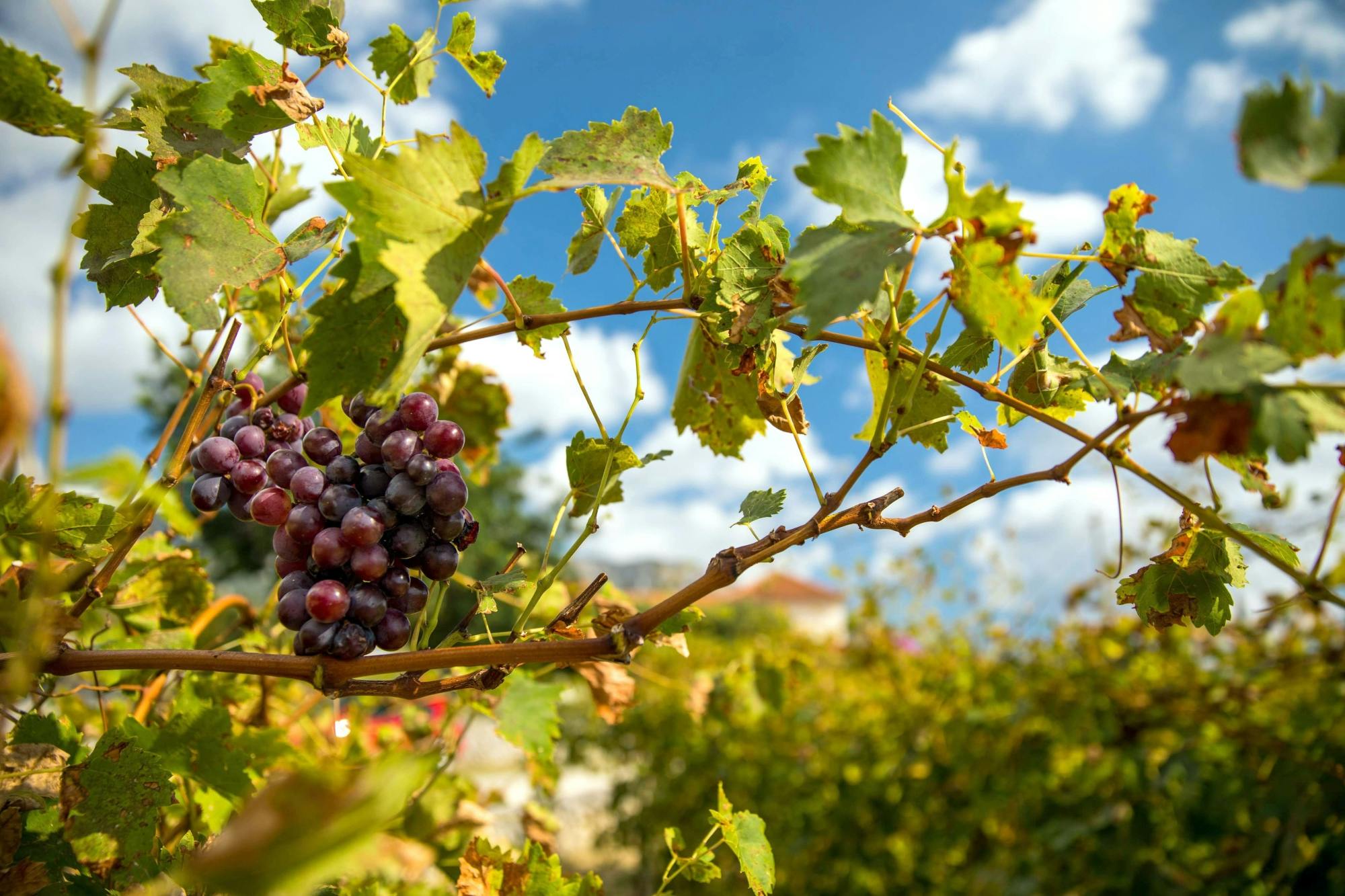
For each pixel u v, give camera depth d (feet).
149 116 1.81
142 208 1.86
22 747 1.71
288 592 1.51
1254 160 1.24
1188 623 1.89
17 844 1.61
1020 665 6.81
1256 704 5.34
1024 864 6.22
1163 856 5.43
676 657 7.88
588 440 1.93
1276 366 1.30
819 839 7.54
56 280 1.19
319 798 0.96
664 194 2.03
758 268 1.88
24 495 1.51
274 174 2.22
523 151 1.47
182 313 1.59
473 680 1.54
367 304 1.48
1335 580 4.37
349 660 1.49
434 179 1.43
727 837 2.10
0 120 1.52
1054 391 1.91
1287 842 3.87
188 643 2.42
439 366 3.17
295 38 1.80
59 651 1.48
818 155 1.47
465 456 3.41
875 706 7.97
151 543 2.59
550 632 1.67
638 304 1.85
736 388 2.15
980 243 1.46
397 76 1.90
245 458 1.66
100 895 1.64
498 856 2.08
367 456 1.55
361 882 2.04
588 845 10.10
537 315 1.82
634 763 8.87
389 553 1.56
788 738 7.90
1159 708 5.65
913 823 7.23
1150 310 1.70
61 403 1.18
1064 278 1.91
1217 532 1.83
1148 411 1.47
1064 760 6.36
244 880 0.92
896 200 1.53
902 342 1.80
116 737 1.65
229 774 1.85
